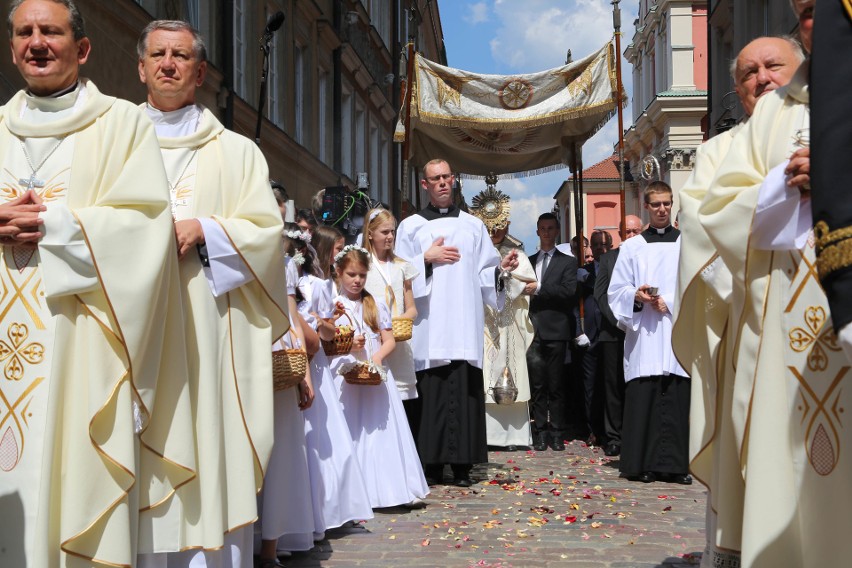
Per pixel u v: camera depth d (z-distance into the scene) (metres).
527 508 6.38
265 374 4.04
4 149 3.59
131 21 10.24
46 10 3.55
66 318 3.38
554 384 9.96
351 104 22.73
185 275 3.81
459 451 7.30
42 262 3.31
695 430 3.88
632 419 7.62
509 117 10.25
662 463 7.48
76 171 3.53
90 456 3.36
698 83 35.16
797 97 3.34
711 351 3.70
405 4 30.70
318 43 19.41
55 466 3.33
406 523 5.89
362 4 23.27
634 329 7.65
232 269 3.86
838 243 2.14
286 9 16.91
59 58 3.57
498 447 10.12
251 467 3.92
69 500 3.33
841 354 2.95
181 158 4.05
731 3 19.59
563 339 9.93
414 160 11.58
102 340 3.39
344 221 10.10
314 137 18.89
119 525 3.37
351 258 6.34
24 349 3.36
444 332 7.35
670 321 7.57
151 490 3.59
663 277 7.64
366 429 6.36
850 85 2.21
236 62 14.40
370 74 23.92
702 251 3.75
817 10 2.34
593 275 10.69
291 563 4.90
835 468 2.94
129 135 3.58
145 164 3.54
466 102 10.28
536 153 11.92
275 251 3.98
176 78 4.08
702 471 3.88
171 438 3.62
